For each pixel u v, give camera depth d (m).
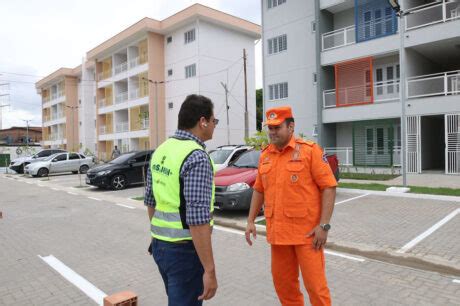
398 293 4.12
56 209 10.43
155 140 32.44
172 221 2.32
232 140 32.31
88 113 47.22
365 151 19.98
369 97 19.45
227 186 8.41
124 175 15.31
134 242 6.58
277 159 3.11
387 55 18.09
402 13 12.12
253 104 34.09
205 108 2.48
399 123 18.64
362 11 19.81
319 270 2.96
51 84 55.62
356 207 9.30
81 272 5.03
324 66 20.12
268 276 4.72
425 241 6.16
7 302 4.11
